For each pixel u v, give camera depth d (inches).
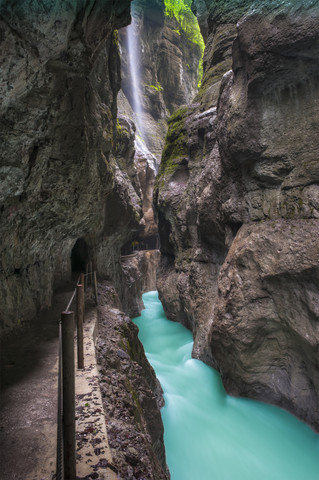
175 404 372.2
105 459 120.2
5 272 244.2
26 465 115.0
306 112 287.0
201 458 299.0
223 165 393.4
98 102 332.2
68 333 104.2
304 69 274.8
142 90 1320.1
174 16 1445.6
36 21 137.3
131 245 1013.2
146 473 132.6
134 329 361.4
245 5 560.4
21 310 271.9
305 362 310.0
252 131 321.4
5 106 165.2
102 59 354.9
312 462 284.0
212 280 504.7
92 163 302.5
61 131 223.5
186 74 1549.0
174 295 705.6
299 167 294.5
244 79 327.9
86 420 145.5
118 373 225.6
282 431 319.3
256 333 332.2
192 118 636.1
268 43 277.1
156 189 742.5
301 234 283.0
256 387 358.9
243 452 304.7
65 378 103.6
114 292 516.7
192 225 590.6
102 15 179.9
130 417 176.2
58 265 455.5
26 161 206.1
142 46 1264.8
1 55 136.3
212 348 388.2
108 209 621.9
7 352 224.7
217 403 378.3
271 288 311.6
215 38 620.4
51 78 179.9
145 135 1291.8
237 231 394.3
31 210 252.7
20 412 149.6
